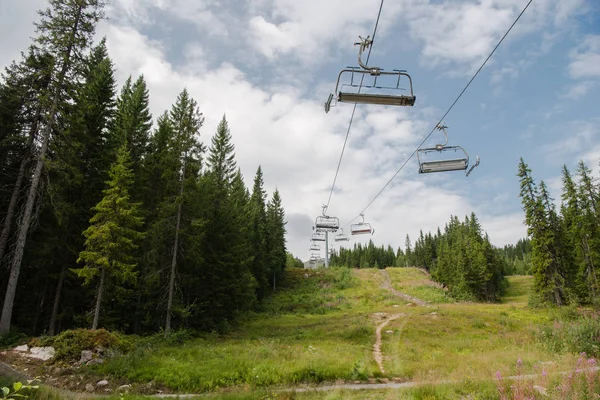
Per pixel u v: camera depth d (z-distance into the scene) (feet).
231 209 124.67
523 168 167.02
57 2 71.51
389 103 30.66
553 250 157.48
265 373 48.03
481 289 244.42
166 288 87.76
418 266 421.59
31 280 77.25
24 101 70.64
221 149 165.27
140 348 59.00
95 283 79.25
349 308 181.37
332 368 50.83
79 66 72.69
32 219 71.61
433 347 79.61
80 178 74.18
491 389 33.96
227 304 112.06
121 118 120.06
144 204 98.68
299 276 262.67
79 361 50.93
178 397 37.81
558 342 64.75
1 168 74.49
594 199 165.48
